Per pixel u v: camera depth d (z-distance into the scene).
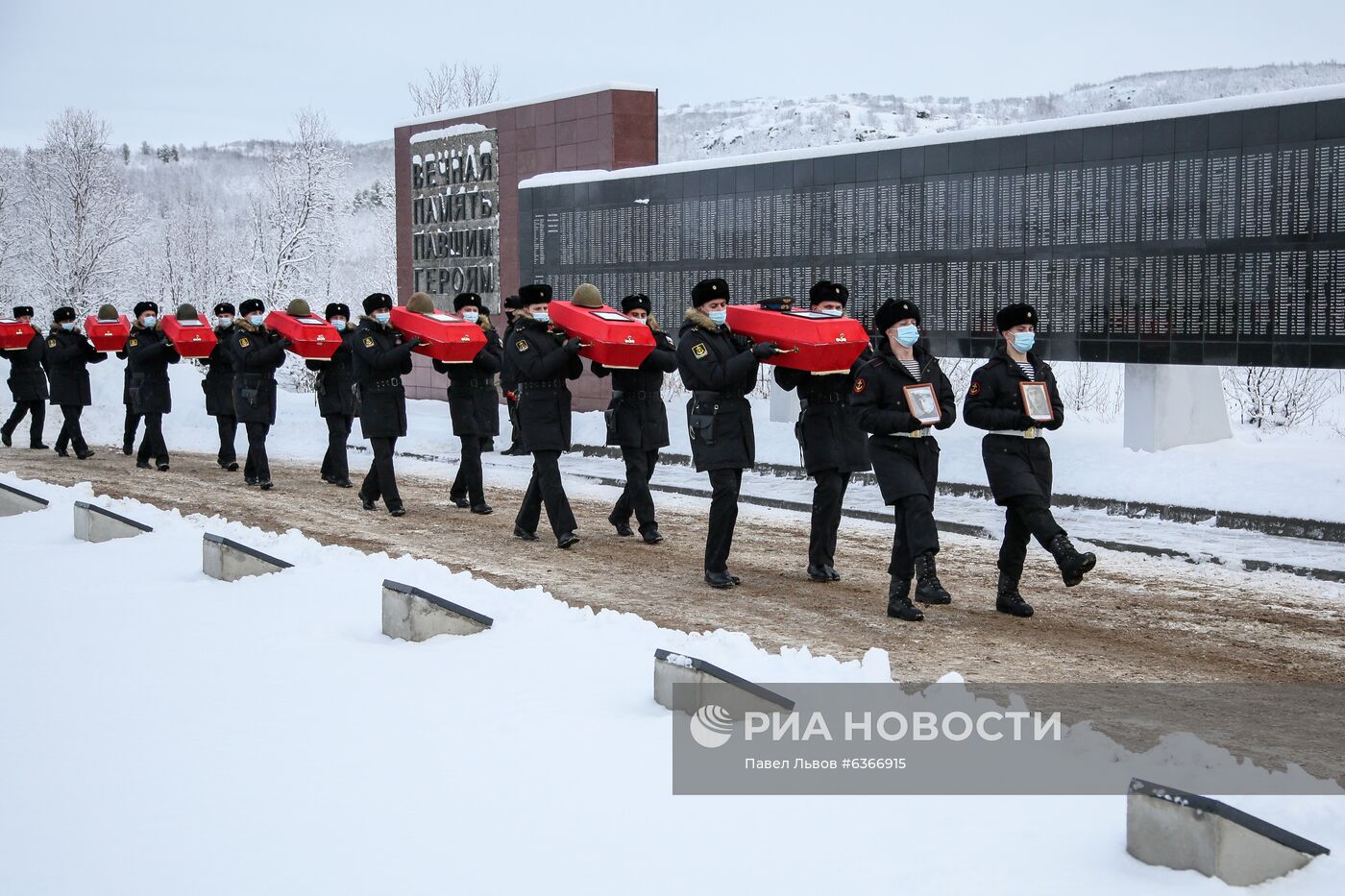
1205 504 11.97
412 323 12.82
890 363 8.58
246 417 15.06
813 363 9.09
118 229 44.12
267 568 8.62
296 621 7.19
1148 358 13.45
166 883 3.68
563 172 21.39
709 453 9.32
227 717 5.35
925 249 15.45
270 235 43.75
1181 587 9.48
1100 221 13.80
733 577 9.47
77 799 4.38
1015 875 3.70
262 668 6.18
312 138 43.72
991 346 14.87
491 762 4.75
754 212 17.50
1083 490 12.92
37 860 3.86
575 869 3.75
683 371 9.30
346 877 3.71
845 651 7.37
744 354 9.10
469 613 6.93
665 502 13.95
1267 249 12.59
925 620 8.29
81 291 43.16
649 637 6.80
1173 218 13.23
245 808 4.28
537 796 4.38
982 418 8.55
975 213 14.91
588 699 5.62
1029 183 14.38
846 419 9.55
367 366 12.89
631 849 3.91
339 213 45.72
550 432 11.04
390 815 4.20
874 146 15.93
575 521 12.18
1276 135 12.46
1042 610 8.68
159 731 5.17
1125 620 8.38
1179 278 13.21
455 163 24.72
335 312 15.16
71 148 43.38
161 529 10.60
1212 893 3.55
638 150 21.77
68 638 6.85
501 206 23.73
